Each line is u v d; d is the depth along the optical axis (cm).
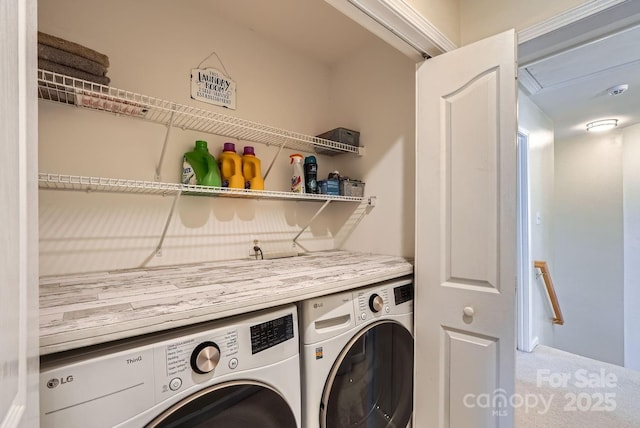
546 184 311
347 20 165
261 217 173
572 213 371
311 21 165
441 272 131
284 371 91
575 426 168
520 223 263
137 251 132
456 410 126
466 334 124
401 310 135
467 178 123
